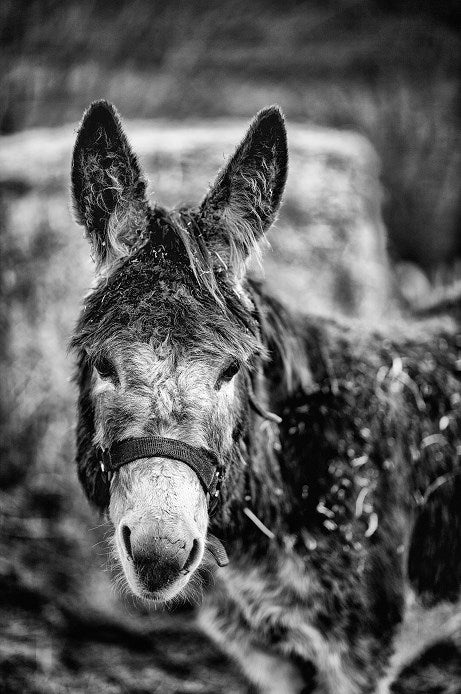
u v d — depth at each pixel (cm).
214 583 333
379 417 336
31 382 559
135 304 249
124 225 263
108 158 267
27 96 927
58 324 560
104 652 432
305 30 1170
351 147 638
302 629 321
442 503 353
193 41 1104
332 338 350
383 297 635
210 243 267
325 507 314
